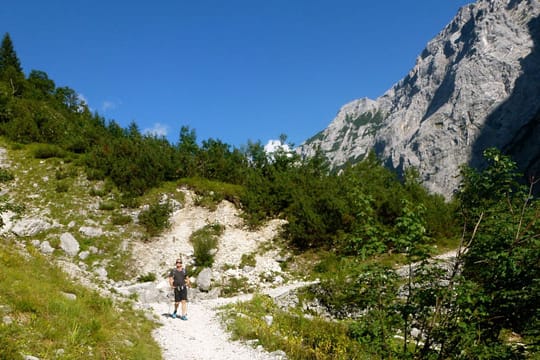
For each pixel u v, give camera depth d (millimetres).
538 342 5574
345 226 28000
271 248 28516
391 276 6789
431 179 178125
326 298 18750
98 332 8391
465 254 6387
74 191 32281
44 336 7191
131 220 30047
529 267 5641
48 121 44094
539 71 164250
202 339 12000
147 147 38562
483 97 180500
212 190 35281
